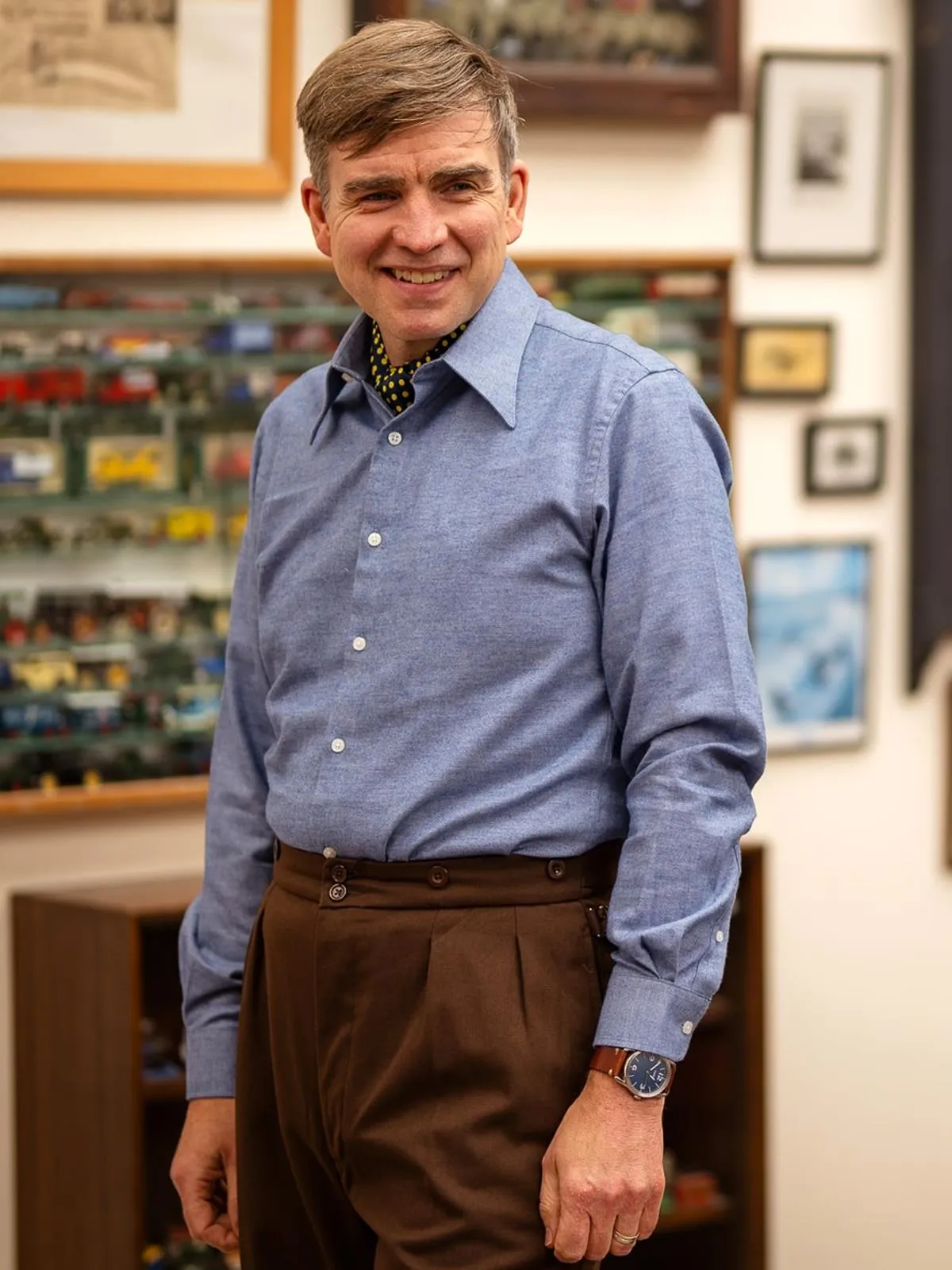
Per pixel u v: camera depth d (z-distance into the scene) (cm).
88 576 325
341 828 178
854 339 368
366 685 178
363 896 179
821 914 381
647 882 166
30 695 323
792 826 377
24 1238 327
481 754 174
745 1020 344
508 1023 172
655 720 169
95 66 315
